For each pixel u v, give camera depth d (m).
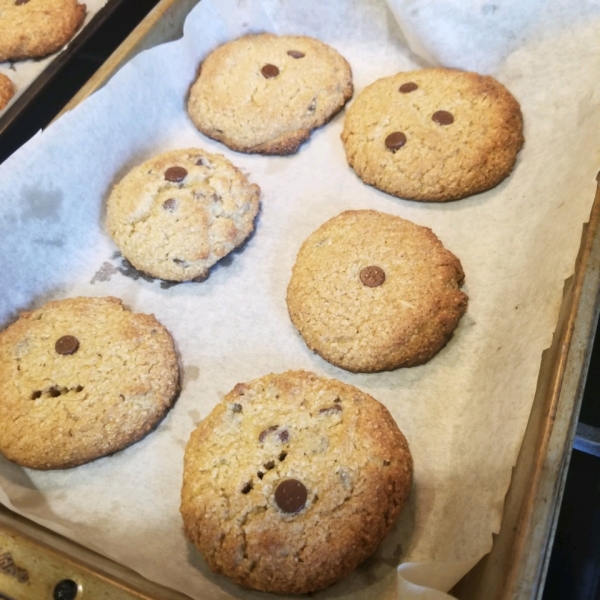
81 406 0.22
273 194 0.28
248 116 0.29
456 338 0.23
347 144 0.29
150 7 0.34
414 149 0.27
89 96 0.26
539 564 0.15
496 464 0.18
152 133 0.29
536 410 0.18
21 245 0.25
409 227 0.25
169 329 0.25
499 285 0.24
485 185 0.27
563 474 0.16
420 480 0.20
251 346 0.24
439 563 0.16
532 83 0.28
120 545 0.19
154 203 0.27
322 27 0.32
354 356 0.23
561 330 0.19
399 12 0.29
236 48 0.31
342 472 0.19
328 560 0.18
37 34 0.34
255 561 0.18
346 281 0.24
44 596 0.16
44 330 0.24
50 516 0.20
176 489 0.21
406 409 0.22
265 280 0.26
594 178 0.22
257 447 0.20
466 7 0.28
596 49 0.27
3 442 0.21
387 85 0.30
